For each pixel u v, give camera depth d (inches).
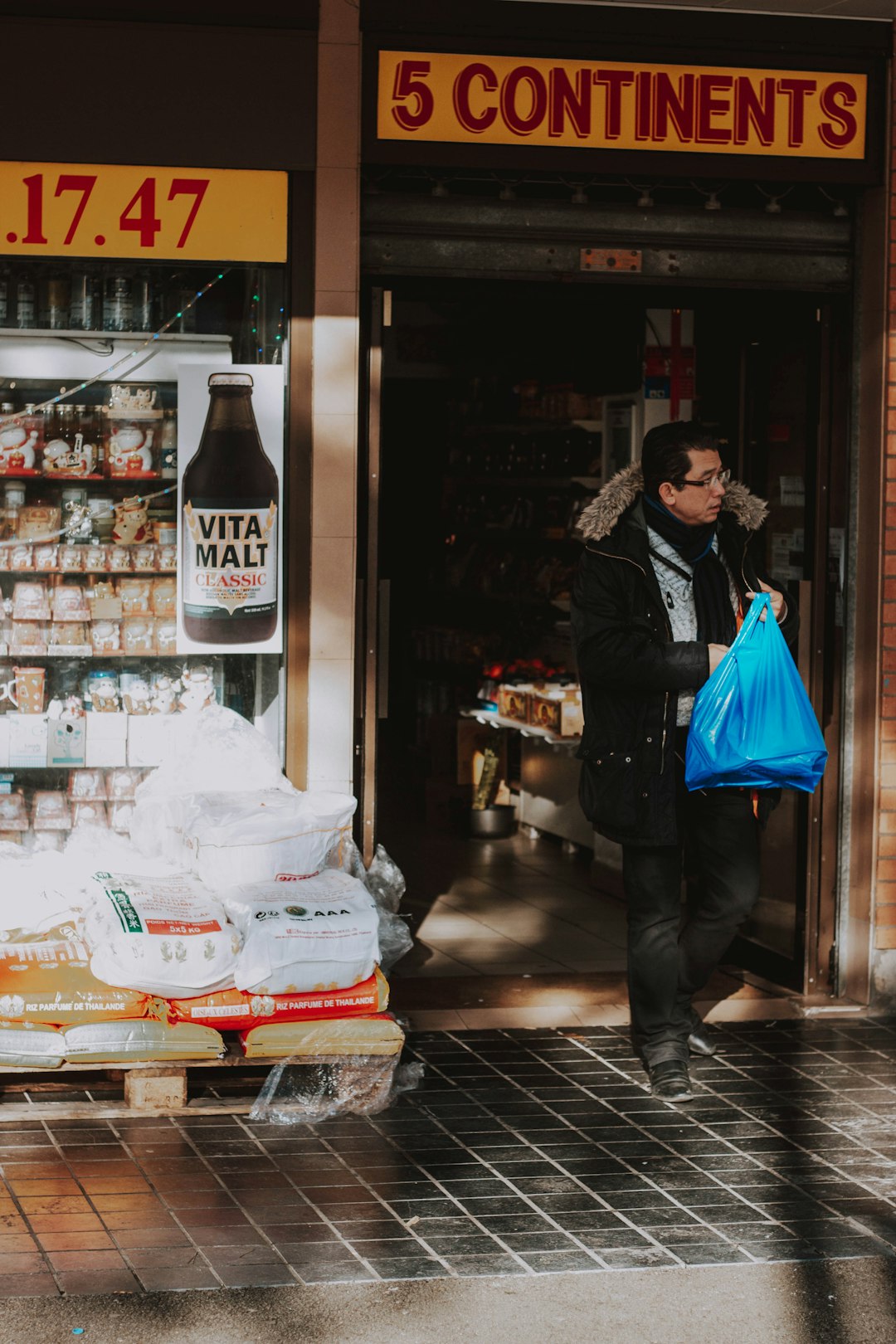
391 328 504.7
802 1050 228.4
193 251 218.4
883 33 233.9
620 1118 201.9
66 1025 190.4
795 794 249.9
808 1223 173.8
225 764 218.5
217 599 225.0
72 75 212.5
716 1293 158.1
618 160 228.7
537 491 393.7
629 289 238.5
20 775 227.9
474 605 438.0
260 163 216.7
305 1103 198.2
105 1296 153.6
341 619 224.1
